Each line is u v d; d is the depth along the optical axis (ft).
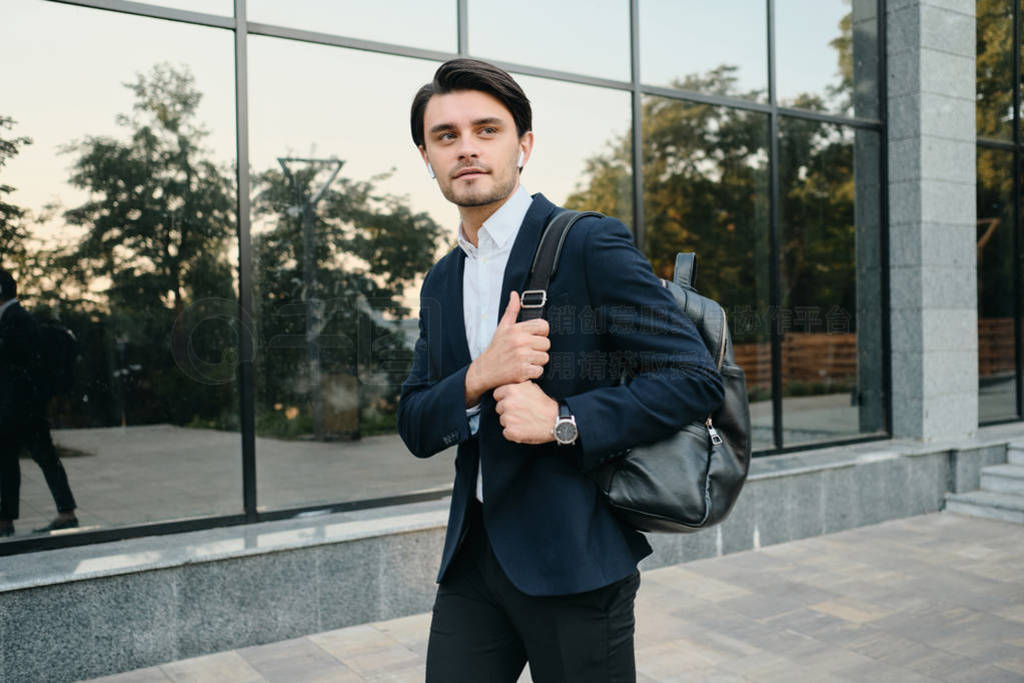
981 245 21.68
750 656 10.66
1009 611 12.20
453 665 4.53
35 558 10.75
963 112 19.61
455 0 14.92
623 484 4.13
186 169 12.88
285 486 13.46
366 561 11.96
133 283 12.48
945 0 19.16
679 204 17.51
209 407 12.94
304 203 13.84
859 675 10.04
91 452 12.03
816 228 19.20
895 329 19.47
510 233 4.48
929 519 17.85
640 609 12.46
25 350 11.66
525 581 4.09
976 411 20.01
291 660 10.62
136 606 10.38
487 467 4.25
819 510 16.56
